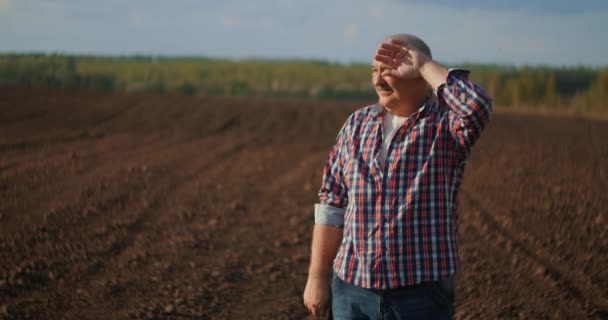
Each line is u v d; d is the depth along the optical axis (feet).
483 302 16.55
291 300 17.62
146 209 28.14
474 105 7.66
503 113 118.01
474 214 26.89
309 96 203.82
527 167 40.73
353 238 8.18
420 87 8.22
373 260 7.97
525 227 24.52
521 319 15.31
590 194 30.35
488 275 18.75
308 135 70.18
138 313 15.96
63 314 15.55
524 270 19.15
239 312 16.58
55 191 30.99
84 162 41.50
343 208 8.72
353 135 8.45
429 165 7.93
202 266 20.39
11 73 130.31
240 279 19.34
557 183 33.88
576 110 133.08
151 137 62.80
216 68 231.71
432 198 7.91
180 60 264.31
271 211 29.22
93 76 181.98
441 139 7.98
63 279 18.15
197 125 77.97
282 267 20.68
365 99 199.82
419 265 7.86
